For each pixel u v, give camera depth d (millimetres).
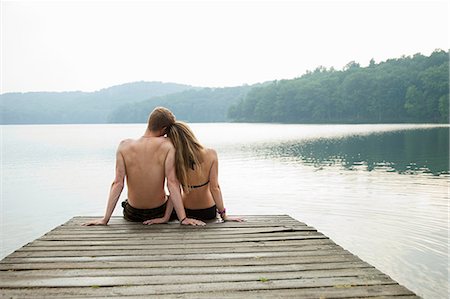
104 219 4648
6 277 2953
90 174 18344
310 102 120250
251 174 16438
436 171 16109
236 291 2678
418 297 2574
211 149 4801
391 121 105312
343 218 8641
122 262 3283
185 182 4609
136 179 4555
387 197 10727
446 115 87438
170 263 3258
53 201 11984
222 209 4879
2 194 13195
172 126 4664
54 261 3316
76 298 2576
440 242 6715
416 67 110000
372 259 5957
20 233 8484
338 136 46000
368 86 109500
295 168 18250
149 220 4715
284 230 4395
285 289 2711
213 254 3508
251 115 151000
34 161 24828
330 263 3262
